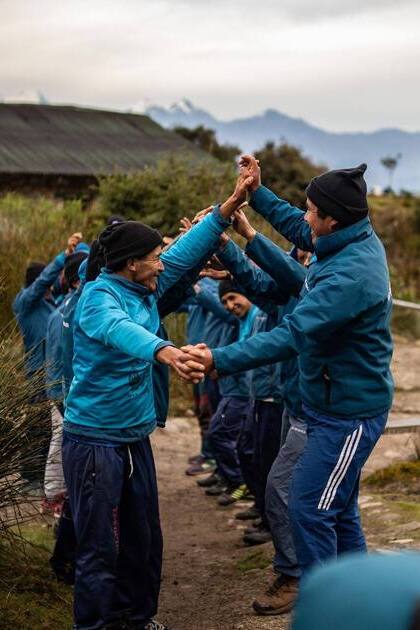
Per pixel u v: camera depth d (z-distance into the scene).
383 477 7.33
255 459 5.84
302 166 33.72
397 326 15.12
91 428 3.99
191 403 10.97
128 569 4.21
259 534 6.11
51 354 5.54
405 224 28.84
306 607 0.83
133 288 4.06
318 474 3.95
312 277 3.96
